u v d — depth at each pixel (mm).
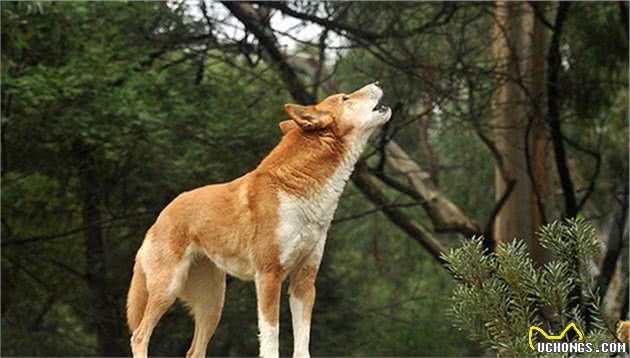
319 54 17359
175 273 7848
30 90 15523
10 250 18500
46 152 17641
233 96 18047
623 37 18656
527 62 17844
